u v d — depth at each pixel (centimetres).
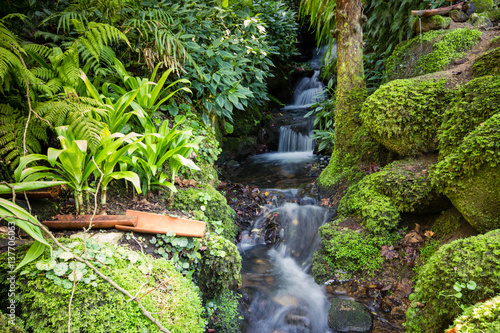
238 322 236
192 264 223
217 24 385
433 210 269
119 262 178
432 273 187
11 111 215
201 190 298
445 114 270
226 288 248
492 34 339
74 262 162
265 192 409
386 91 304
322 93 630
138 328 156
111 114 237
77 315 145
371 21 465
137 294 157
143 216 224
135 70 353
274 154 593
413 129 289
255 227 355
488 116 233
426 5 402
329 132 500
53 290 148
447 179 230
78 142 175
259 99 595
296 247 330
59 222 202
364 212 287
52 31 328
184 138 260
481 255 170
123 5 293
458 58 331
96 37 223
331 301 254
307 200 384
